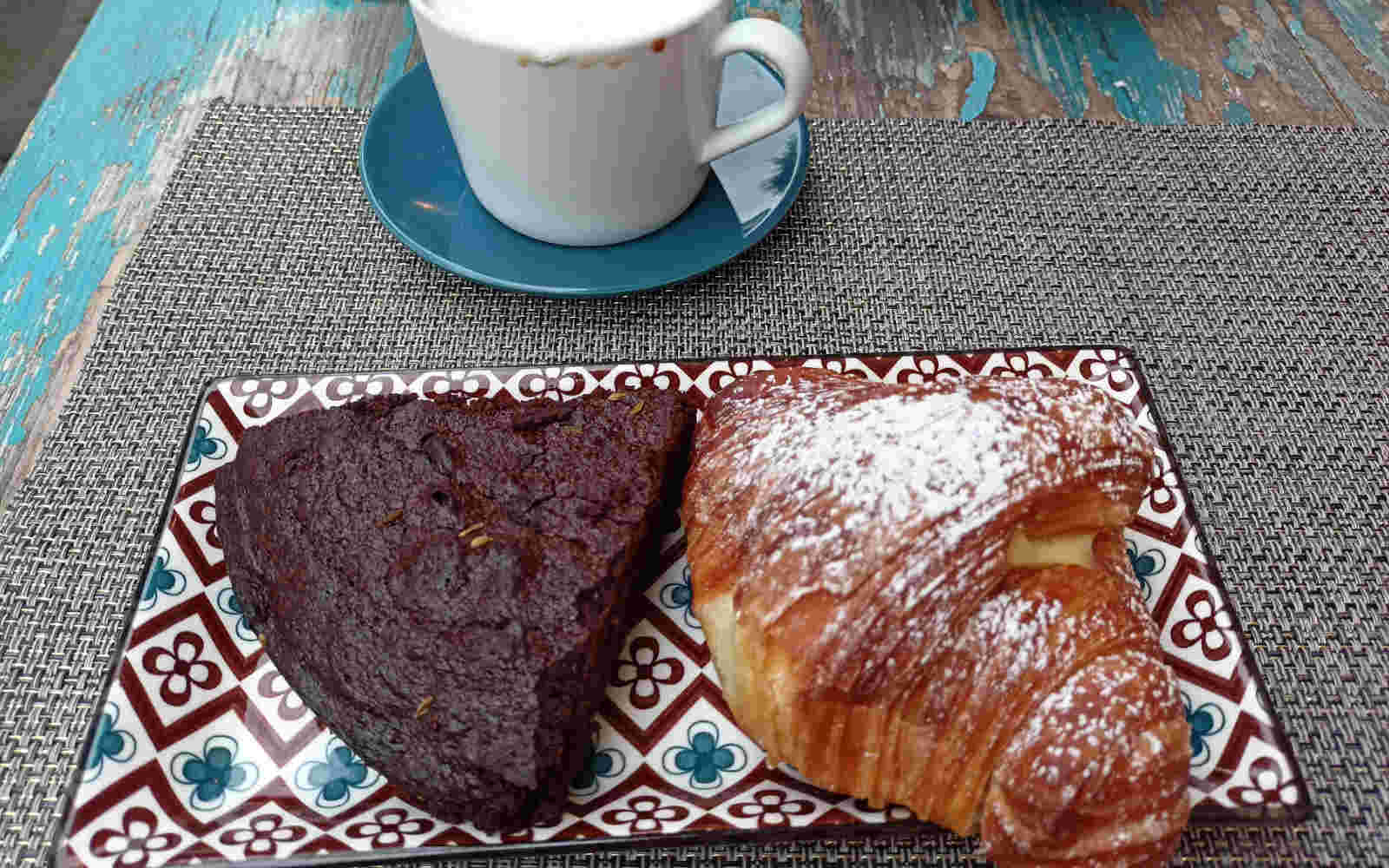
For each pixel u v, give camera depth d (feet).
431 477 1.28
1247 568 1.39
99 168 1.69
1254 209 1.68
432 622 1.21
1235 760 1.20
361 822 1.18
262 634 1.26
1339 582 1.38
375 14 1.88
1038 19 1.91
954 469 1.18
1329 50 1.88
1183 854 1.21
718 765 1.23
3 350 1.53
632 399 1.34
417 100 1.67
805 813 1.18
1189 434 1.49
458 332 1.54
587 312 1.57
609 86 1.38
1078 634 1.15
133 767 1.19
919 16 1.91
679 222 1.57
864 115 1.78
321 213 1.65
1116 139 1.76
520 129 1.42
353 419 1.32
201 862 1.14
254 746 1.23
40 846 1.21
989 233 1.66
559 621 1.21
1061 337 1.56
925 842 1.23
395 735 1.19
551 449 1.31
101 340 1.52
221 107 1.74
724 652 1.22
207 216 1.64
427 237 1.54
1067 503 1.19
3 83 2.43
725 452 1.27
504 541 1.24
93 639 1.32
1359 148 1.75
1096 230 1.66
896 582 1.15
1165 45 1.88
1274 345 1.56
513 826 1.16
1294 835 1.22
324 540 1.26
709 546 1.24
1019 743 1.13
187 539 1.31
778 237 1.64
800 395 1.29
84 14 2.59
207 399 1.38
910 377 1.40
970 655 1.14
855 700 1.14
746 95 1.69
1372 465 1.46
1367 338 1.56
